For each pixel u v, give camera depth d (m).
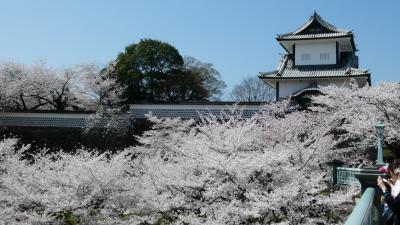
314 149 13.16
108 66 44.53
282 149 12.51
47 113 36.28
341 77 37.25
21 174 14.35
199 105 33.59
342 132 26.38
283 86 39.34
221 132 15.57
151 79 54.69
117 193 11.48
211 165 9.80
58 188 11.09
